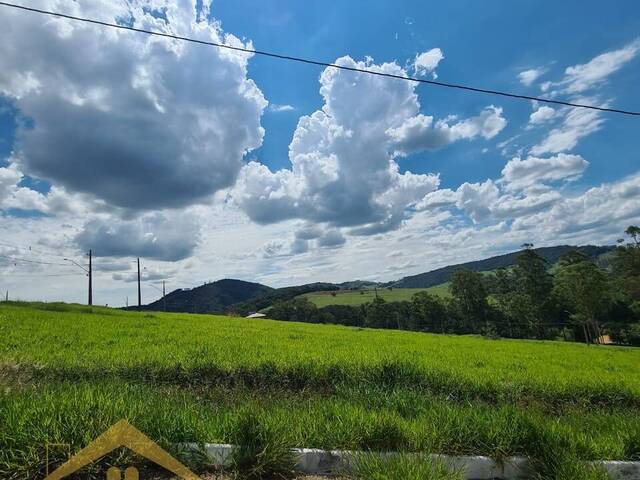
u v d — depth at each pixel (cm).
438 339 3038
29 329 2147
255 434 537
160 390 916
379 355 1571
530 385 1205
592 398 1193
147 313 4169
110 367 1090
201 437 549
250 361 1238
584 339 7688
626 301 7569
